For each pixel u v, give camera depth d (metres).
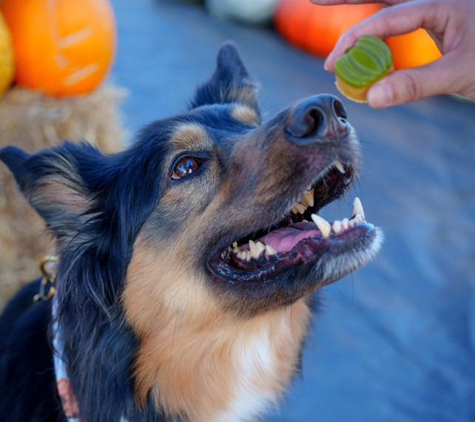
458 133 1.32
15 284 0.71
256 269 0.44
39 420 0.48
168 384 0.48
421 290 0.84
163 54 1.51
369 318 0.79
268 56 1.60
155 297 0.47
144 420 0.48
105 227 0.48
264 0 1.83
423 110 1.41
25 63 0.73
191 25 1.80
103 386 0.47
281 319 0.49
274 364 0.51
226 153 0.45
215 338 0.47
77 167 0.48
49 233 0.48
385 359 0.73
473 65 0.42
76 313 0.46
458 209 1.04
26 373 0.49
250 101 0.57
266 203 0.42
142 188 0.47
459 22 0.43
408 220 0.98
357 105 1.37
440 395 0.69
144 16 1.83
